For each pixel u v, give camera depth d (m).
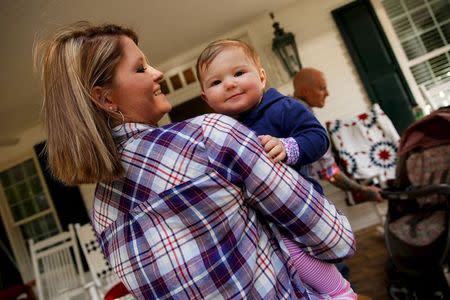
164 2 3.77
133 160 0.75
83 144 0.72
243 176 0.72
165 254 0.71
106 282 3.65
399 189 2.57
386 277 2.61
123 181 0.76
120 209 0.77
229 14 4.83
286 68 5.17
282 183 0.74
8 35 3.38
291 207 0.75
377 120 3.96
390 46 5.24
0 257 6.41
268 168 0.74
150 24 4.19
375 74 5.26
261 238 0.76
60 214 6.17
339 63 5.36
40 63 0.87
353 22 5.30
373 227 4.60
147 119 0.85
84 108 0.74
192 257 0.70
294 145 0.90
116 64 0.79
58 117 0.75
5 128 5.90
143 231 0.73
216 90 1.03
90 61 0.77
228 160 0.72
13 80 4.33
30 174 6.59
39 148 6.35
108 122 0.78
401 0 5.42
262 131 1.00
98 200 0.82
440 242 2.15
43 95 0.80
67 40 0.80
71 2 3.20
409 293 2.39
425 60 5.39
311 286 0.83
